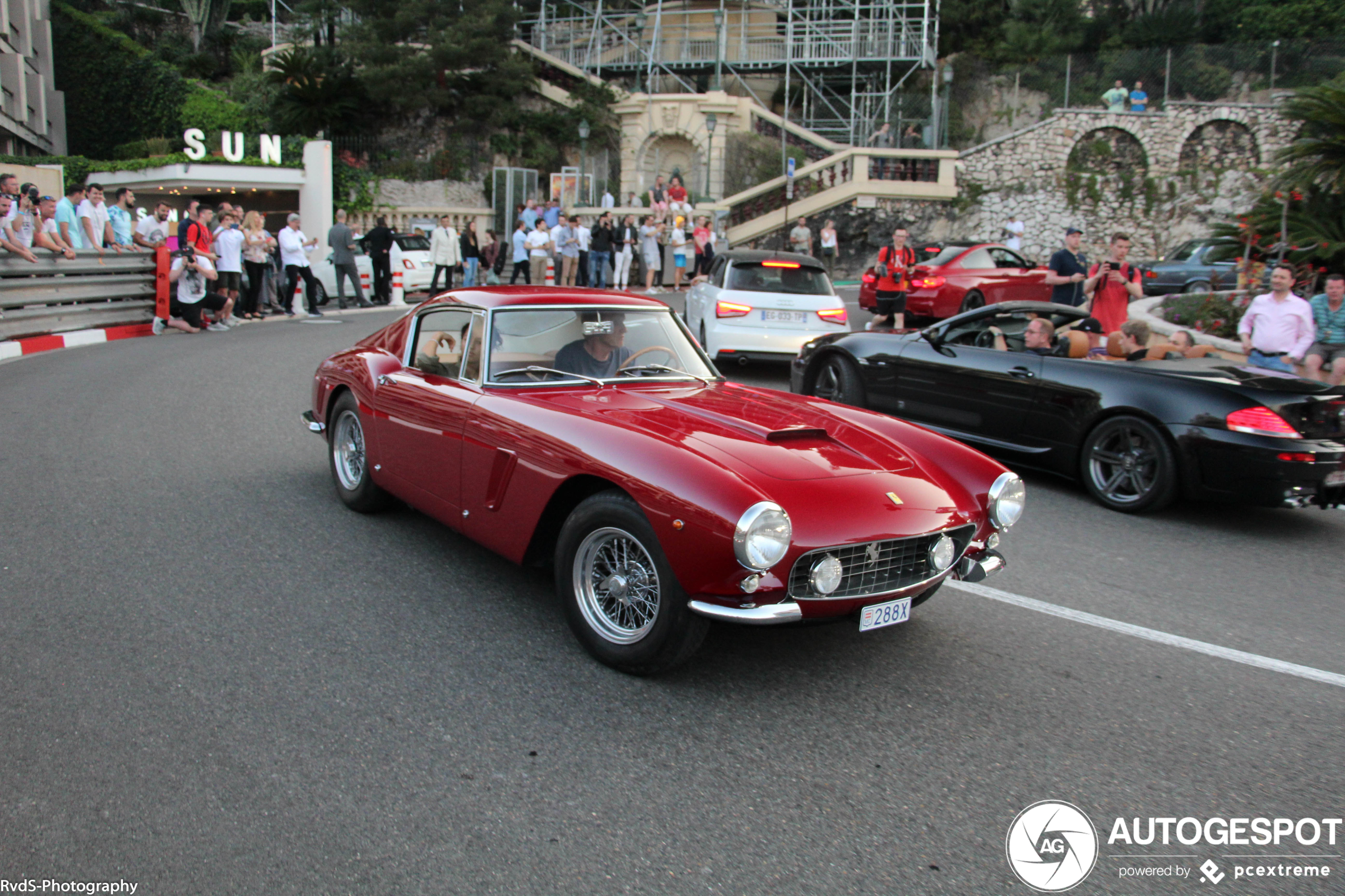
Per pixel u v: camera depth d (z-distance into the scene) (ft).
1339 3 114.11
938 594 15.47
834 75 115.96
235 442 23.17
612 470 11.30
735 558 10.18
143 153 115.14
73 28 126.41
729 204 94.12
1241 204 91.56
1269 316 28.58
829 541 10.59
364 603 13.60
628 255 70.54
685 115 109.50
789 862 8.30
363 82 109.50
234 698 10.69
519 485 12.62
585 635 12.00
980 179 93.76
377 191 90.99
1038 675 12.44
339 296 57.00
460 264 63.98
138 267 44.45
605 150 113.09
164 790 8.91
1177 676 12.64
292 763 9.47
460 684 11.31
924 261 54.75
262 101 117.19
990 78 119.44
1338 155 40.93
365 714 10.49
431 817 8.71
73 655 11.53
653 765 9.77
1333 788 9.96
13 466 20.01
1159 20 120.88
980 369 24.03
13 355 35.53
